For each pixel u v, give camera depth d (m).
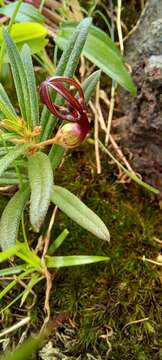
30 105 0.22
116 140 0.28
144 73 0.25
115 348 0.24
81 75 0.29
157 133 0.25
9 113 0.21
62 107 0.21
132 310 0.24
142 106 0.25
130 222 0.26
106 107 0.29
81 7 0.31
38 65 0.30
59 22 0.30
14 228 0.21
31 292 0.24
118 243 0.25
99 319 0.24
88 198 0.27
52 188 0.21
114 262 0.25
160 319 0.24
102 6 0.30
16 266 0.24
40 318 0.24
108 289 0.25
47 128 0.23
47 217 0.26
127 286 0.25
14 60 0.22
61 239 0.24
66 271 0.25
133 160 0.27
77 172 0.27
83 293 0.24
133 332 0.24
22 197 0.22
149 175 0.27
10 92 0.29
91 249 0.25
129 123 0.26
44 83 0.20
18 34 0.26
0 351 0.24
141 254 0.25
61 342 0.24
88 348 0.24
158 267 0.25
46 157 0.21
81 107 0.20
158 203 0.26
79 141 0.21
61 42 0.27
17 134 0.21
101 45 0.26
